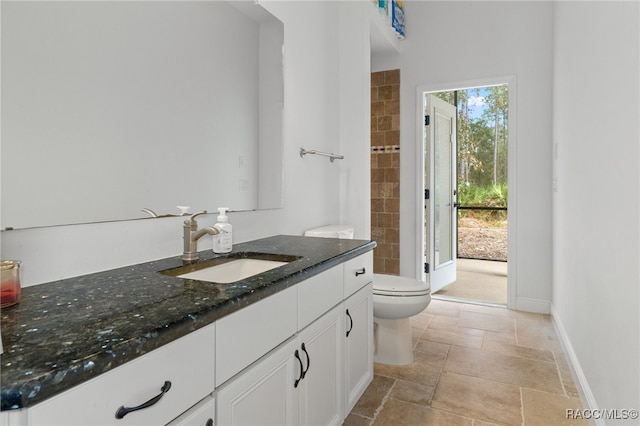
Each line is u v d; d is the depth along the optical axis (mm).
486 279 4738
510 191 3367
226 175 1788
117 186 1275
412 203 3768
